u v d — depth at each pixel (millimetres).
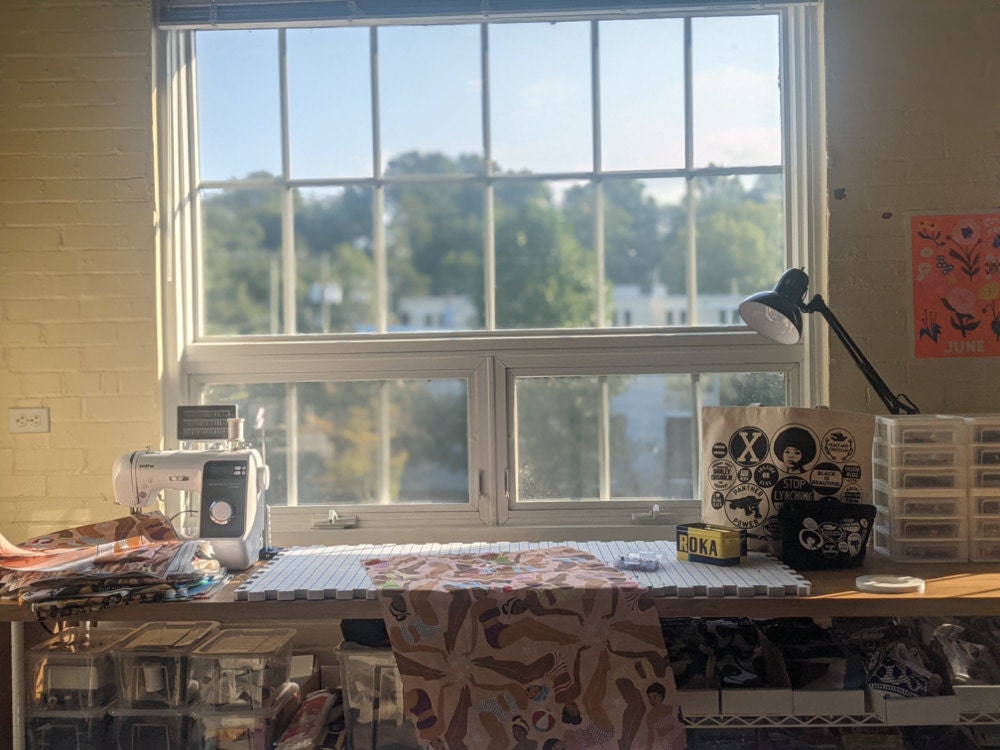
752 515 2340
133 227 2742
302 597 2014
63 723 2143
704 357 2812
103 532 2432
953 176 2668
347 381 2873
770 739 2209
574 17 2773
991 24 2656
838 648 2113
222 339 2912
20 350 2754
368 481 3281
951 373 2678
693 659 2135
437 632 1974
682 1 2723
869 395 2682
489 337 2867
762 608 1971
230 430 2398
